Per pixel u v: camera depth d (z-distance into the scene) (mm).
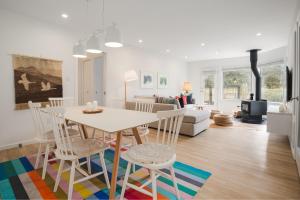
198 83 8203
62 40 3713
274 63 5652
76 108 2699
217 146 3107
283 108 3492
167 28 3768
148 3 2680
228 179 1989
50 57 3539
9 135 3045
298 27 2436
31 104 2033
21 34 3125
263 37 4363
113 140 3109
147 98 4945
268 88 6035
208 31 3955
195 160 2512
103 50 4672
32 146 3119
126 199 1638
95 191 1749
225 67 7406
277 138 3602
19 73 3115
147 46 5473
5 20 2936
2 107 2959
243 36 4297
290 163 2404
